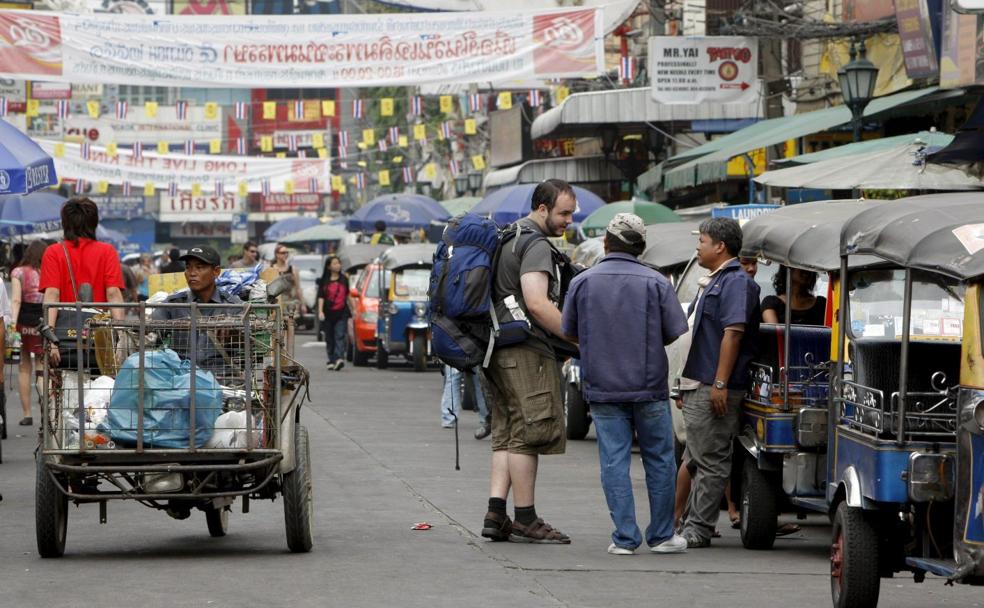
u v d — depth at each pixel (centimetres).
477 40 4678
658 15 6009
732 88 4759
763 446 1847
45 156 3134
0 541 1911
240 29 4700
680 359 2334
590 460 2875
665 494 1847
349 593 1553
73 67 4681
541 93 7800
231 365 1722
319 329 7469
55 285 2272
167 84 4700
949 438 1427
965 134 2808
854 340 1590
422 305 5528
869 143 3375
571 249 4769
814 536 2042
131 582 1612
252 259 4962
